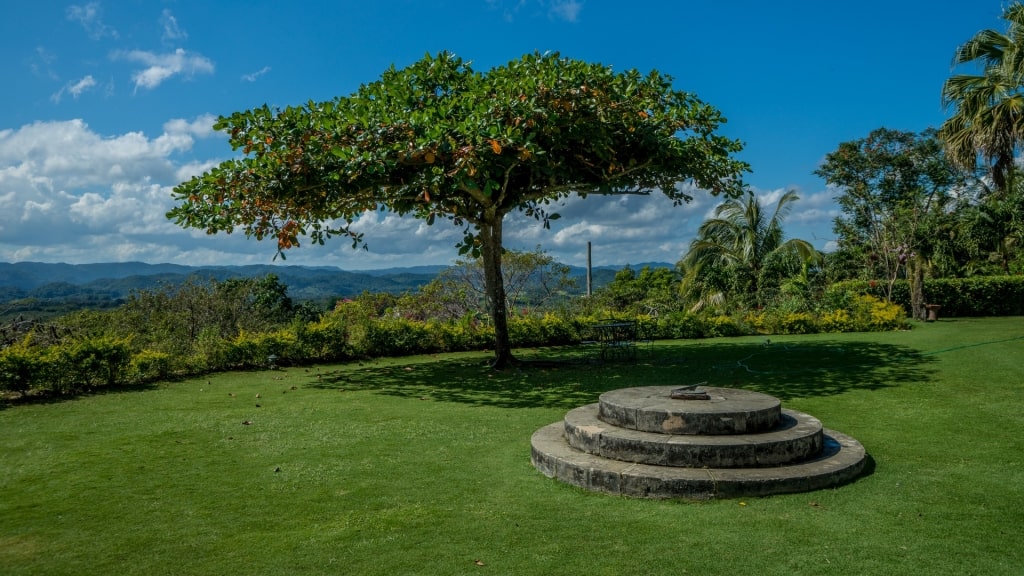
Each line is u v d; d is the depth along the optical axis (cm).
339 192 965
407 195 1023
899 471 481
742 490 423
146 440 614
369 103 991
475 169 848
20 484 485
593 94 974
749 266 2238
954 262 2248
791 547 349
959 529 371
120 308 1468
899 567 325
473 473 498
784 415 550
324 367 1178
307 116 931
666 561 335
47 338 1192
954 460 507
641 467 451
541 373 1031
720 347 1327
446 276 1914
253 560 346
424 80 1067
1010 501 415
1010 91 1402
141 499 446
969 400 720
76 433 650
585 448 496
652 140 1053
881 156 2667
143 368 1016
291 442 600
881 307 1641
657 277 3419
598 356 1230
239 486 472
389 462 530
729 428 475
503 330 1134
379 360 1275
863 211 2469
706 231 2417
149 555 355
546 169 998
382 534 378
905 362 1002
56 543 373
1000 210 2162
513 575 323
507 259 1998
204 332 1208
